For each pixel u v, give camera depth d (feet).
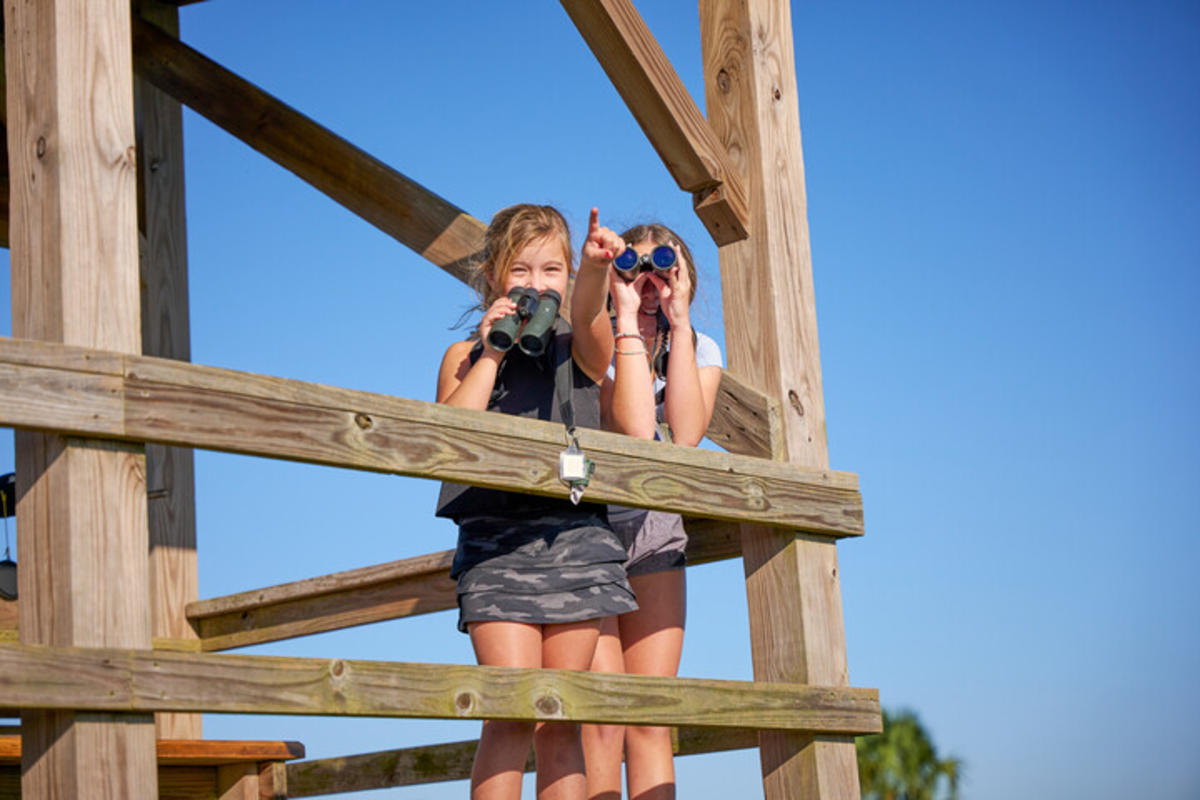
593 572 10.34
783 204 13.78
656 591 12.19
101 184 8.71
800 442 13.17
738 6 14.15
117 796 7.78
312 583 16.84
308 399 8.93
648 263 12.16
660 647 12.07
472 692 9.15
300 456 8.80
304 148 16.88
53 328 8.40
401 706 8.79
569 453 10.21
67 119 8.66
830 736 12.11
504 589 10.12
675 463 11.15
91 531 8.07
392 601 16.34
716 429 13.15
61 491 8.06
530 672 9.52
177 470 18.48
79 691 7.65
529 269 10.97
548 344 10.98
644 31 12.73
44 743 7.87
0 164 17.53
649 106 12.96
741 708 11.07
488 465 9.77
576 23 12.57
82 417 8.05
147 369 8.34
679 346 12.08
